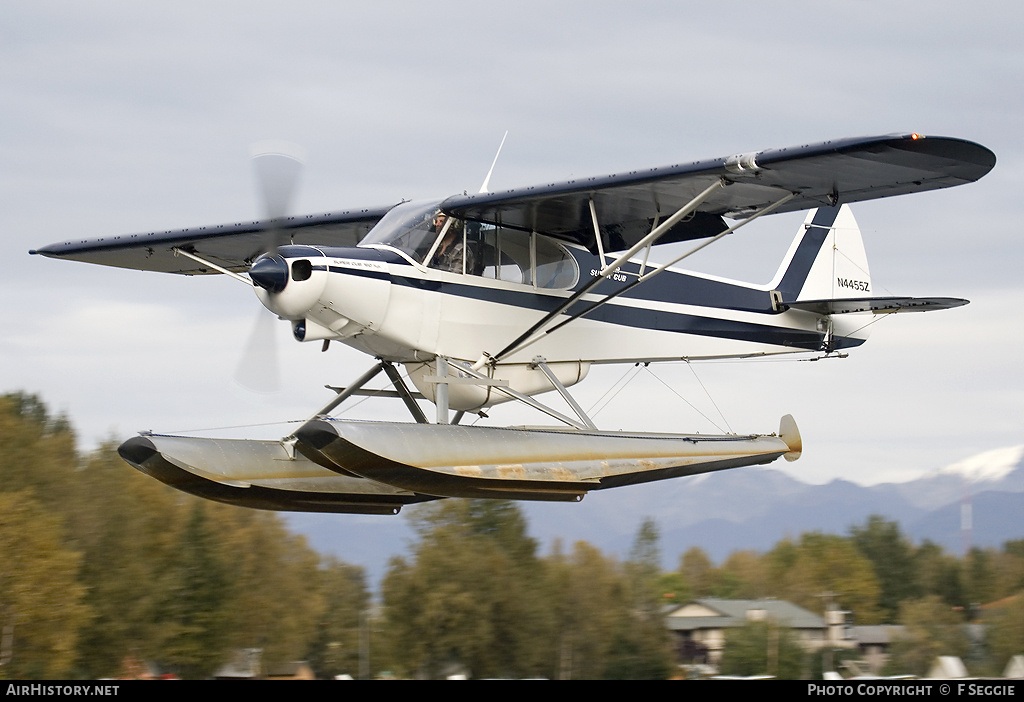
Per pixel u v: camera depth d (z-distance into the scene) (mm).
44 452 69312
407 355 34938
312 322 32812
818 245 49031
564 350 38375
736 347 44938
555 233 38094
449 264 35062
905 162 30703
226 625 63844
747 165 31062
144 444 33938
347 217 40969
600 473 34781
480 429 33625
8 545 55344
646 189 33531
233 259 45781
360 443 30609
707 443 38188
